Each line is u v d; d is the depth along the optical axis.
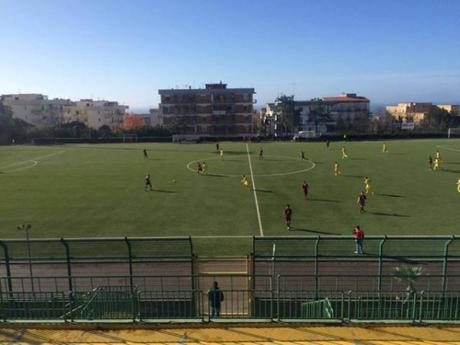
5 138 115.25
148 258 21.81
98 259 21.81
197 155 85.12
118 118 186.88
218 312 18.50
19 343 13.75
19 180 60.88
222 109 144.62
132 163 75.50
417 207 42.84
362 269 25.33
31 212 43.66
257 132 151.38
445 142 102.88
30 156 87.19
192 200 47.56
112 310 18.30
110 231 37.06
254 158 79.38
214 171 65.81
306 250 30.06
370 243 30.45
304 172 63.62
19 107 172.12
